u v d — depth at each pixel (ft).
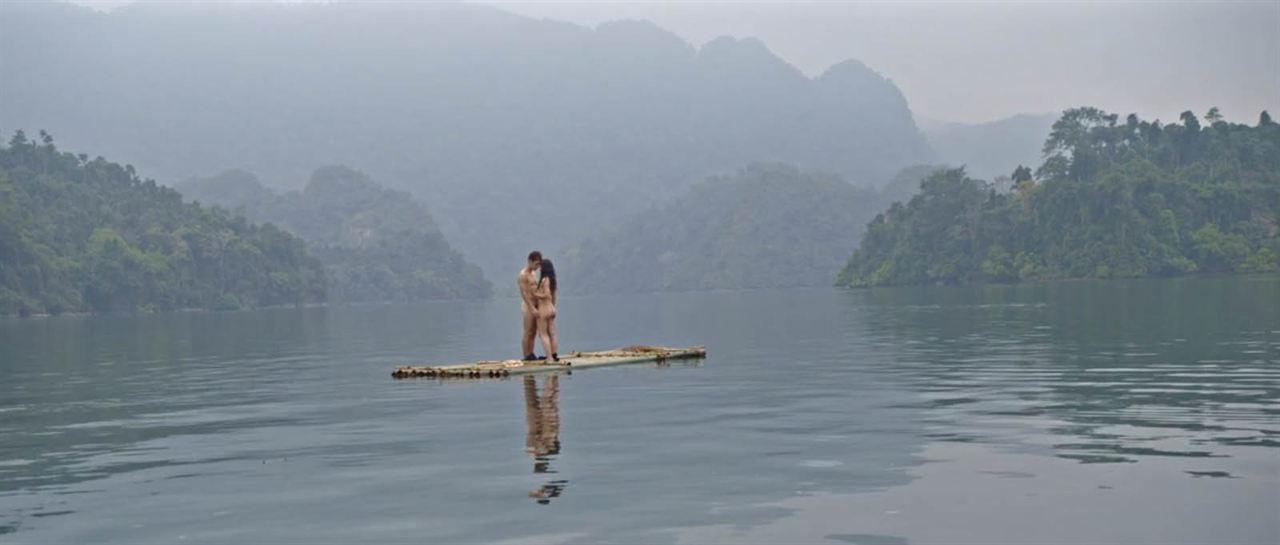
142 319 421.59
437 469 44.47
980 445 46.83
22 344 187.52
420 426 57.62
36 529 35.96
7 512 38.60
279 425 60.70
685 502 37.04
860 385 74.23
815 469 42.29
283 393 80.18
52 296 558.97
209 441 55.11
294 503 38.86
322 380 91.50
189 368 112.27
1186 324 138.72
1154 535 31.53
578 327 219.41
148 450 52.54
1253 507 34.42
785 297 499.51
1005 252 604.08
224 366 114.42
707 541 32.01
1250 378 71.36
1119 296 273.95
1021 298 293.64
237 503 39.22
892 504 35.99
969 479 39.60
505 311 460.14
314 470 45.37
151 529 35.63
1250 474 39.32
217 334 220.64
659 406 63.82
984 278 608.19
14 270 549.54
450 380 85.10
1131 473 39.99
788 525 33.58
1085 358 90.94
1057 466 41.63
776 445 48.19
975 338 125.70
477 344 161.27
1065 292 342.03
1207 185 596.29
